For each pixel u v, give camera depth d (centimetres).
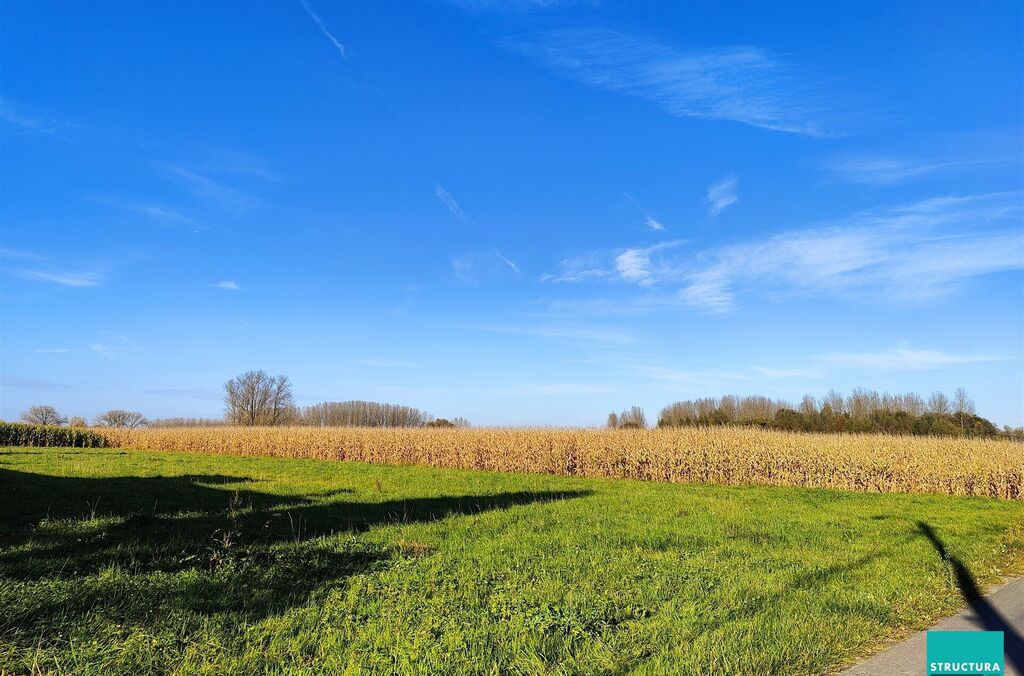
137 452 3856
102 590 615
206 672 437
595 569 771
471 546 917
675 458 2502
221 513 1149
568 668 454
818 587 698
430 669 446
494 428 3241
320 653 479
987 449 2211
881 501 1739
